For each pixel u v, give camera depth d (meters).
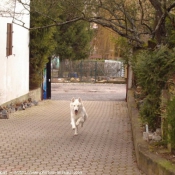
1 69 17.64
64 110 20.17
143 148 8.69
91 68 49.16
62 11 13.61
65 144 11.58
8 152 10.31
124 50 19.19
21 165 9.01
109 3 13.03
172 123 7.64
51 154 10.20
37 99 24.28
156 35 12.37
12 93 19.34
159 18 12.02
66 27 37.06
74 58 40.41
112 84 45.91
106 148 11.09
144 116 10.26
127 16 13.43
